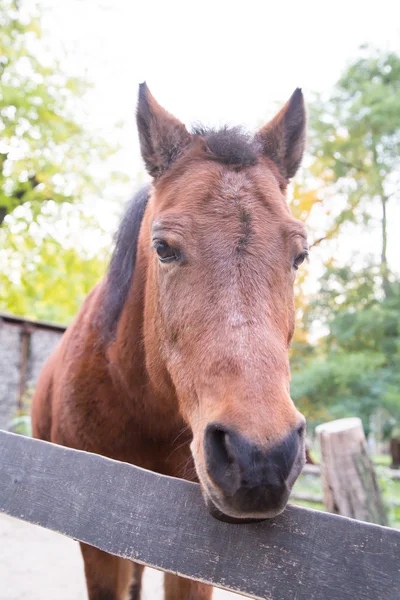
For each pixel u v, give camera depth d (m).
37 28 13.85
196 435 1.89
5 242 15.02
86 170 14.66
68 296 16.39
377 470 7.52
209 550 1.65
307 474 9.57
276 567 1.53
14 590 4.38
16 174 14.46
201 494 1.72
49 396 3.74
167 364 2.25
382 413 13.09
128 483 1.85
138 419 2.85
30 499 2.04
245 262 1.93
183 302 2.01
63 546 5.63
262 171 2.23
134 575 4.16
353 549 1.44
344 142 13.80
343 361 11.37
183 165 2.33
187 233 2.02
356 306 13.40
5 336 12.07
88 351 3.03
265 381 1.68
